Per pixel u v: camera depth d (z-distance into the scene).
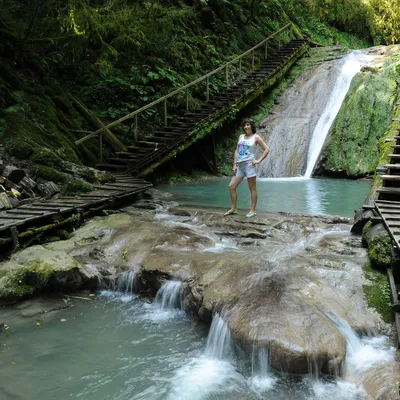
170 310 5.20
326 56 20.09
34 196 8.30
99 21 11.68
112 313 5.13
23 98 11.06
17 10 12.84
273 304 4.30
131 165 11.74
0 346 4.35
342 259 5.45
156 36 15.71
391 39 26.19
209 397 3.59
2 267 5.60
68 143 11.06
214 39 19.61
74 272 5.63
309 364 3.69
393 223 5.01
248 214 7.47
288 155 15.03
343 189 11.48
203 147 15.08
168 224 7.17
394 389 3.39
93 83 14.25
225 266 5.21
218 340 4.29
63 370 3.98
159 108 14.68
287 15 25.75
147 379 3.85
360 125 14.12
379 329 4.23
